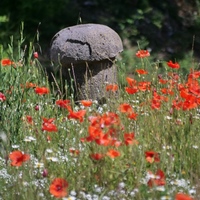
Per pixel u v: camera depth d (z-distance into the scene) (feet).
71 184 19.21
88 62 29.76
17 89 25.07
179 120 22.84
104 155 18.93
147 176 19.01
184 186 19.06
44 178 19.26
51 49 30.53
